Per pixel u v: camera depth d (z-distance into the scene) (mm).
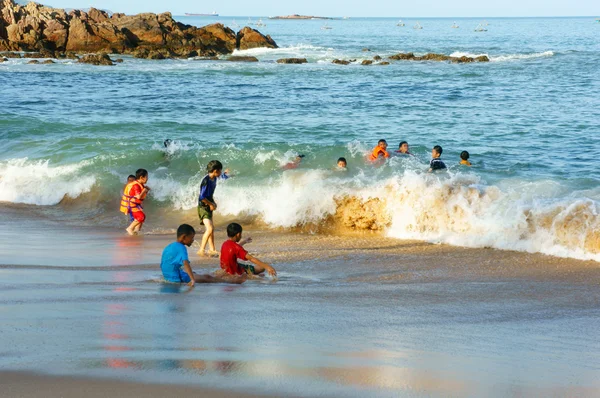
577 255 32438
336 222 40969
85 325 18594
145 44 199375
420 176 40781
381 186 40719
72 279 26359
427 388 14453
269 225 42406
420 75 136125
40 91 109250
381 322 20547
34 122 72812
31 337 17172
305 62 166875
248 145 58719
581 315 22422
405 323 20578
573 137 66562
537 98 98062
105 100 98562
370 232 39906
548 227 34188
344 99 99875
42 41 192750
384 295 25000
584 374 15969
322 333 18875
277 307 22172
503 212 36281
